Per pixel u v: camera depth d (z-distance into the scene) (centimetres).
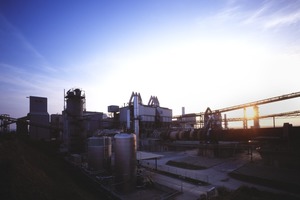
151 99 8406
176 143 5225
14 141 2458
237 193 1520
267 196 1452
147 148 5369
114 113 7306
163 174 2730
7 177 1228
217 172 2767
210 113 5084
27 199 1166
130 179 2147
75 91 4300
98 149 2673
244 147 3750
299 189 1881
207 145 4256
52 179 1978
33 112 5600
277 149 2914
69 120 4200
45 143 4841
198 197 1839
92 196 1980
